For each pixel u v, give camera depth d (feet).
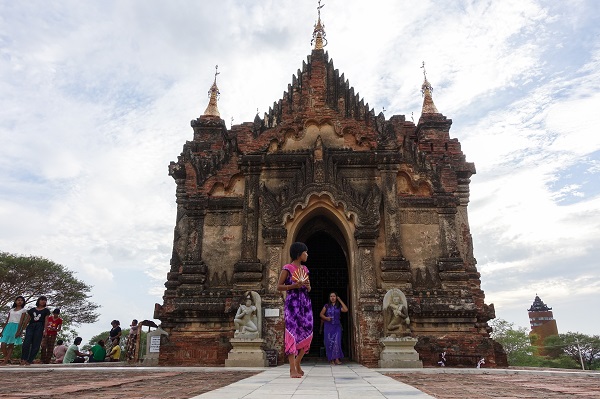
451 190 58.59
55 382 24.18
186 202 60.08
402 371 37.35
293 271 26.78
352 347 55.06
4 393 18.16
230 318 53.26
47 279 127.44
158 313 57.16
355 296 52.75
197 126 73.31
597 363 248.73
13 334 49.37
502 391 19.67
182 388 20.83
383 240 55.52
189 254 57.26
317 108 61.87
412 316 51.31
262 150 59.72
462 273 54.13
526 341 218.18
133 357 63.05
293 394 17.25
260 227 56.54
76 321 140.15
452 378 28.71
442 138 69.46
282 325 50.70
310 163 57.77
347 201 55.36
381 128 61.46
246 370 37.19
